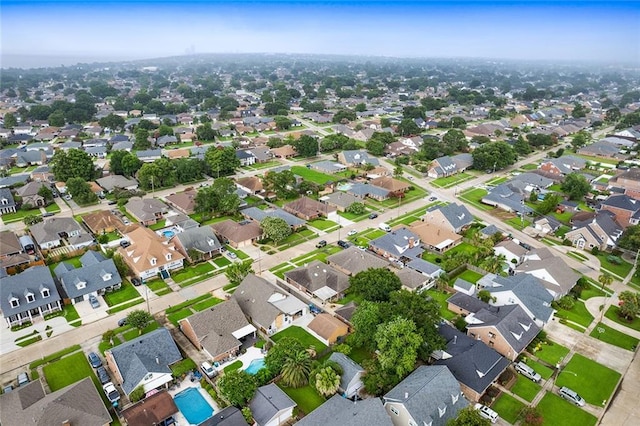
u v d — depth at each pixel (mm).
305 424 53844
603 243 111062
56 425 53375
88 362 69250
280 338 74562
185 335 75938
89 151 193375
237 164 168875
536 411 58125
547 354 72500
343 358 66375
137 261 95188
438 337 67688
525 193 150500
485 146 183125
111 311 82938
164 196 145375
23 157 175375
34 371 67125
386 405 57969
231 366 68500
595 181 164375
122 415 56438
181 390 63531
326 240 114438
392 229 120188
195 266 100312
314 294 86562
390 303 71812
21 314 78688
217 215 129875
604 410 61562
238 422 54688
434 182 165125
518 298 80938
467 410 53000
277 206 137875
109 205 137625
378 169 168500
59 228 112000
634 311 81375
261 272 97625
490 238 108750
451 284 93438
